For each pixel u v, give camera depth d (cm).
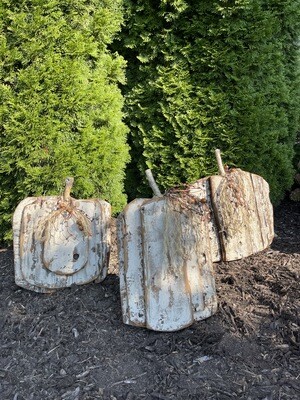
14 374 229
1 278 310
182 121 409
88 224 282
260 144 421
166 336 244
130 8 402
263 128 421
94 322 255
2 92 320
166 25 409
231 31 395
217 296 269
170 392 212
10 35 319
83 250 281
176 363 228
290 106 454
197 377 219
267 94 428
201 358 230
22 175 338
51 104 330
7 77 323
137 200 255
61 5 330
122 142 375
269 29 401
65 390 217
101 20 346
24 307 273
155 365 228
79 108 340
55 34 324
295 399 206
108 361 231
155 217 249
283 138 461
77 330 250
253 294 271
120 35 413
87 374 225
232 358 229
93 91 345
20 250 282
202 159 414
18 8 318
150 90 414
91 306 267
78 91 336
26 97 323
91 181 358
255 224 318
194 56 406
